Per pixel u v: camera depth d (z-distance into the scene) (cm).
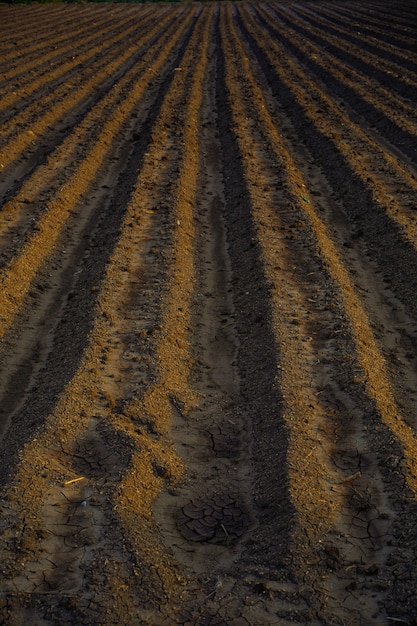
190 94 2383
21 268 1143
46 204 1398
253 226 1322
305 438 752
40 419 771
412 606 554
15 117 2055
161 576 582
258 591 571
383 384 876
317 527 632
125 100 2297
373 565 597
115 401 818
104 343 938
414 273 1164
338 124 2036
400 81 2586
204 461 744
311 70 2928
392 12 5241
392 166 1691
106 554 602
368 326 1021
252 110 2178
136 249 1235
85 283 1130
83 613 545
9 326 998
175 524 655
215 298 1108
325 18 5028
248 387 871
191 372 906
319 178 1677
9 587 570
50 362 920
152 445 746
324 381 869
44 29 4534
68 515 645
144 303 1054
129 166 1700
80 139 1869
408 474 701
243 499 689
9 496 654
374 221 1390
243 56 3244
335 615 553
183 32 4412
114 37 4122
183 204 1442
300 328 985
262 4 6456
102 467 711
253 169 1650
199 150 1839
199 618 550
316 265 1183
